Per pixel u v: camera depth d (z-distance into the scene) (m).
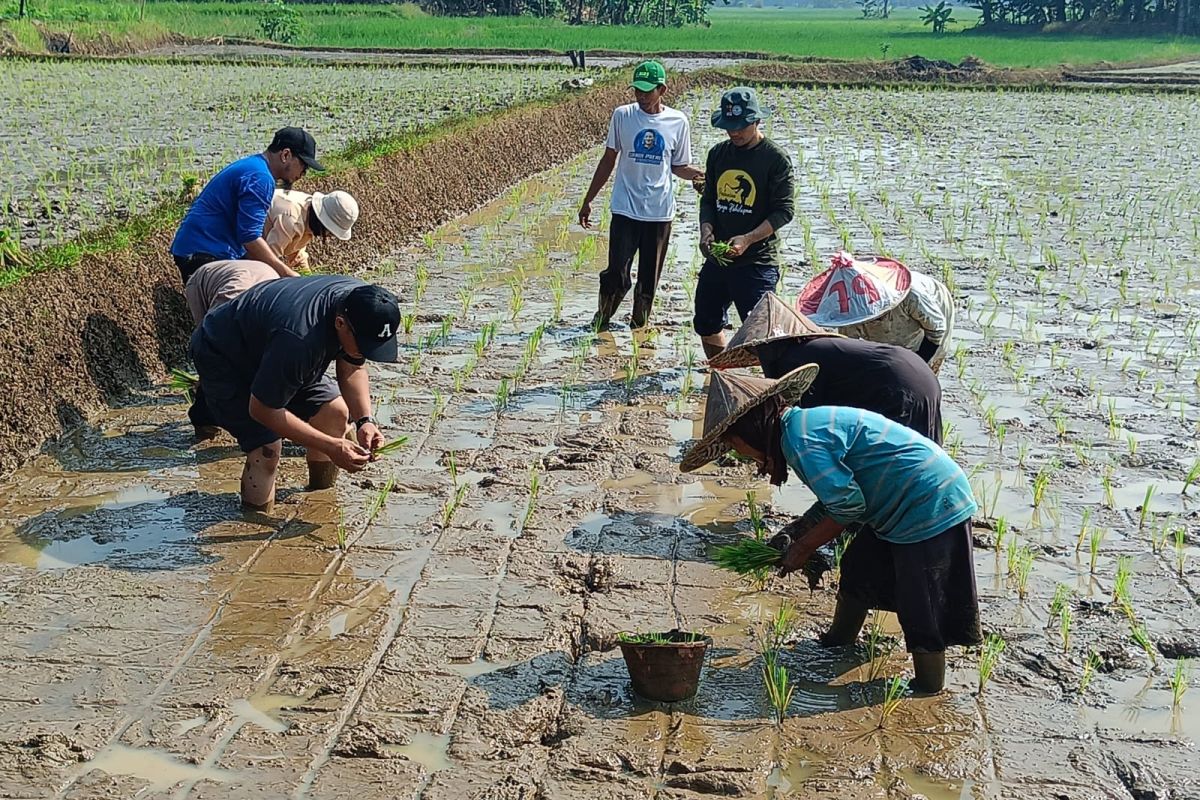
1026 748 4.06
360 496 6.07
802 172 17.34
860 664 4.58
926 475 4.15
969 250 12.09
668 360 8.45
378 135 17.19
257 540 5.57
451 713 4.22
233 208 7.02
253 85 26.34
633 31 56.06
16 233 9.67
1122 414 7.42
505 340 8.86
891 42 57.31
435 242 12.50
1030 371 8.25
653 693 4.28
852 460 4.17
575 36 50.28
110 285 7.66
